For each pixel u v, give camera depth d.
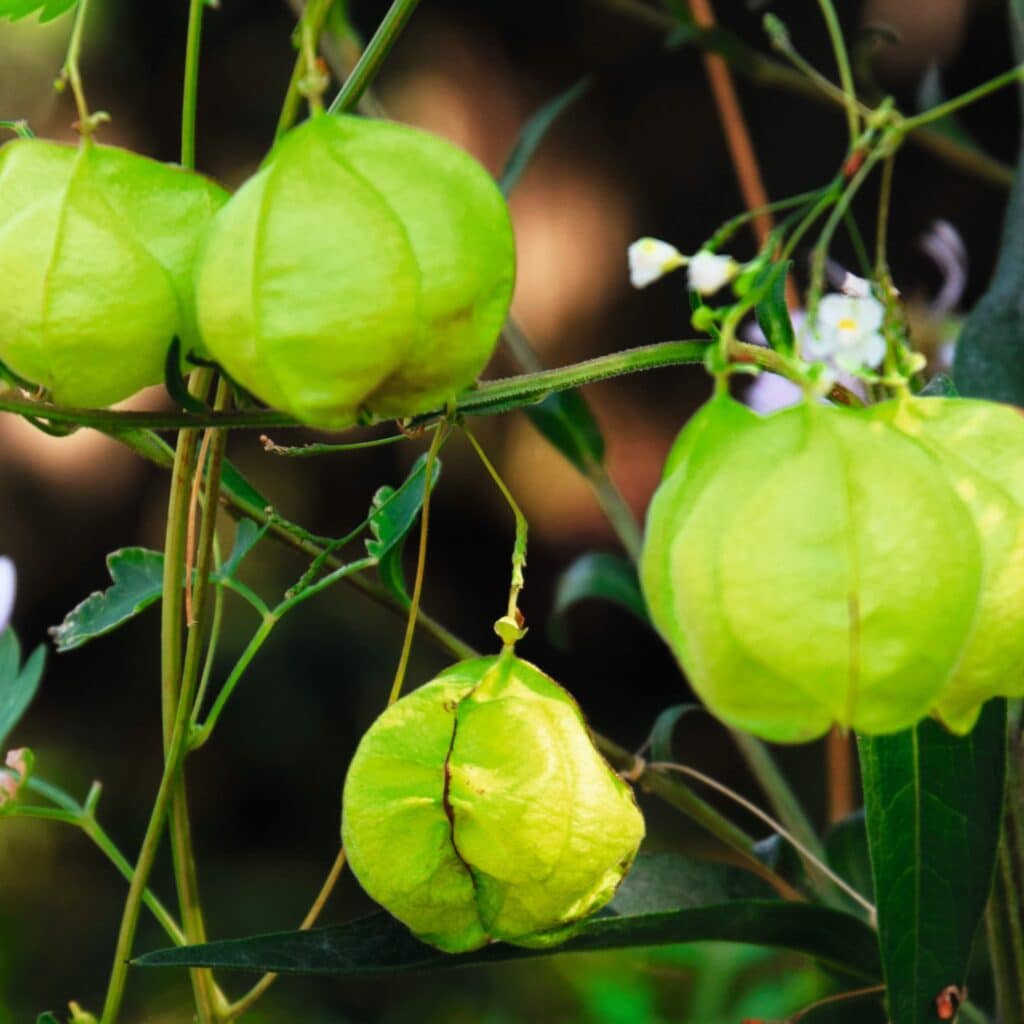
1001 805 0.51
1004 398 0.58
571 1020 1.15
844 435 0.45
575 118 1.83
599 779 0.49
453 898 0.49
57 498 1.88
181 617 0.52
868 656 0.45
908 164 1.63
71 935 1.60
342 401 0.45
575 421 0.66
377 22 1.70
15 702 0.57
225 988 1.36
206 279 0.45
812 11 1.61
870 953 0.53
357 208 0.45
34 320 0.46
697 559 0.45
